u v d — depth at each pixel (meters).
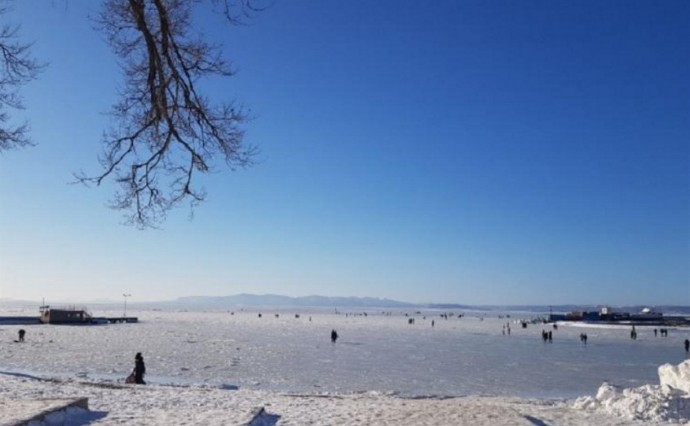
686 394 14.12
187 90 7.00
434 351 47.62
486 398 21.36
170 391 16.27
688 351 50.47
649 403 13.38
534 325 118.25
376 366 35.25
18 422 8.20
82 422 9.72
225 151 7.45
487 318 187.62
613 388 15.29
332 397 16.95
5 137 10.38
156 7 6.49
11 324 94.44
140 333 68.31
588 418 13.01
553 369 34.97
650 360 41.56
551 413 13.66
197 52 7.04
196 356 39.31
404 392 24.81
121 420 9.93
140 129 7.21
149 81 6.74
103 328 81.62
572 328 103.25
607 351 50.22
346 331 81.38
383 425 10.53
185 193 7.66
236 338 60.22
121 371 30.03
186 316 166.75
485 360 40.31
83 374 27.91
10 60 9.61
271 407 12.88
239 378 28.56
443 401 15.77
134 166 7.38
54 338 57.19
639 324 116.88
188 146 7.35
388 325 108.56
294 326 96.38
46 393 13.95
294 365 34.94
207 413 10.80
